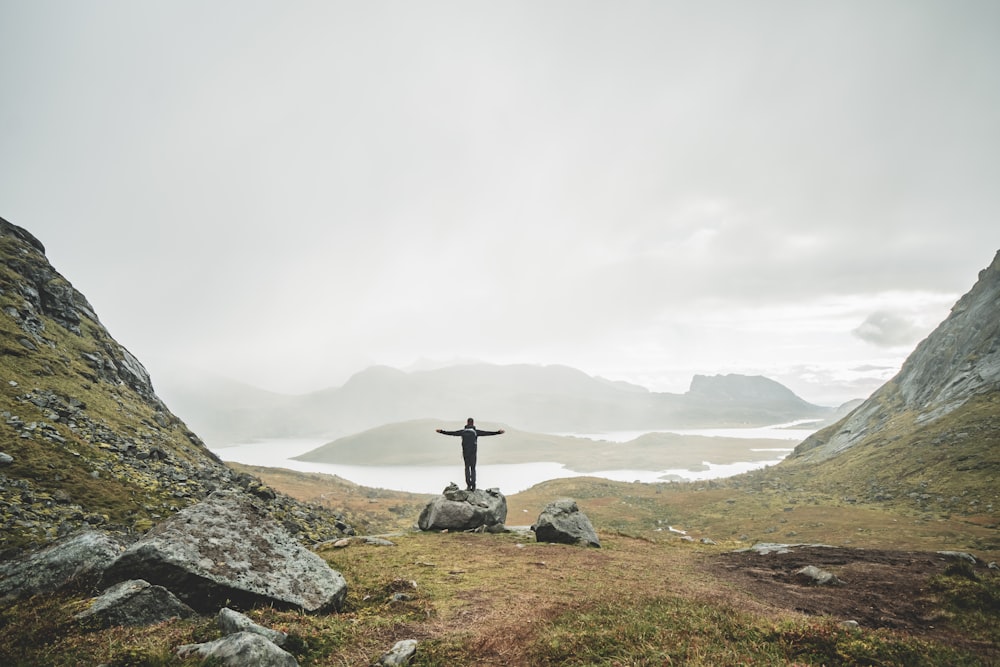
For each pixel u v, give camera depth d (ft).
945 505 270.46
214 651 26.78
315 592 41.34
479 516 100.83
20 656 27.35
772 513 325.21
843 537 238.48
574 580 56.70
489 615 42.24
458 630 38.19
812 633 35.73
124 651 27.37
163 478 96.07
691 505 384.27
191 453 131.95
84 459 87.35
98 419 108.68
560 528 89.10
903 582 60.49
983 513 245.45
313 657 30.96
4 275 136.77
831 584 60.29
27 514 66.28
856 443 513.86
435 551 73.72
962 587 53.26
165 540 38.75
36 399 99.76
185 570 36.65
